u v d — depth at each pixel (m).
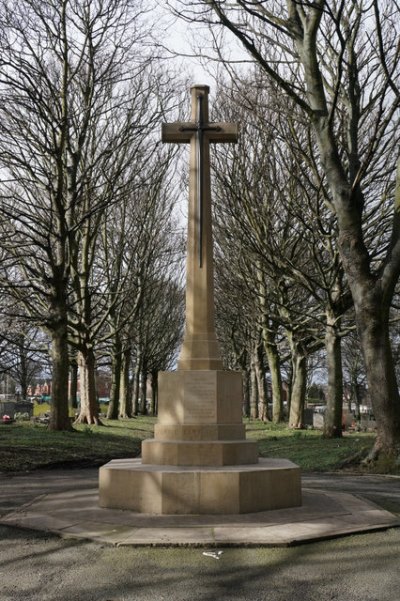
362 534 8.14
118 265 30.20
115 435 25.59
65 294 24.48
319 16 15.20
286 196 23.55
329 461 16.48
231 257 28.41
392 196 20.80
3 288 25.16
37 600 6.00
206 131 11.82
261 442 23.88
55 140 22.25
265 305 30.56
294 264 23.89
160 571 6.77
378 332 15.22
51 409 24.14
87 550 7.50
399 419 15.23
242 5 14.45
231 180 22.34
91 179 24.95
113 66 23.92
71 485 12.70
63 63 22.86
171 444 10.08
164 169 27.89
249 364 59.69
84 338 30.52
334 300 23.59
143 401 65.62
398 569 6.82
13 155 22.08
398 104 14.81
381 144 21.17
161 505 9.18
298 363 30.91
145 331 48.88
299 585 6.36
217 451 9.96
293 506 9.75
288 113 17.86
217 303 41.28
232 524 8.48
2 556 7.33
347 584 6.39
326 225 22.28
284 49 17.39
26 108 21.80
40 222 23.67
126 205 29.73
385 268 15.12
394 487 12.38
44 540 7.95
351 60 16.97
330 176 15.75
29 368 69.81
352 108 17.56
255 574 6.68
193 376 10.47
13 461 16.28
